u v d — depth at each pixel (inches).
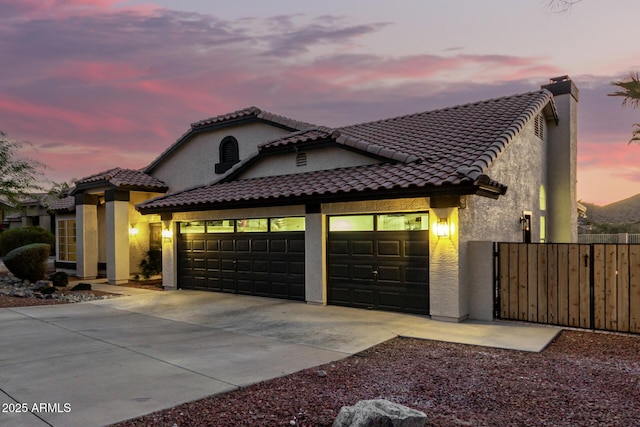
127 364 251.3
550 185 636.7
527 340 307.6
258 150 567.2
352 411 159.2
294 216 477.4
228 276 541.0
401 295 402.0
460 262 366.3
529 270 363.6
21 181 825.5
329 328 350.0
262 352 282.7
